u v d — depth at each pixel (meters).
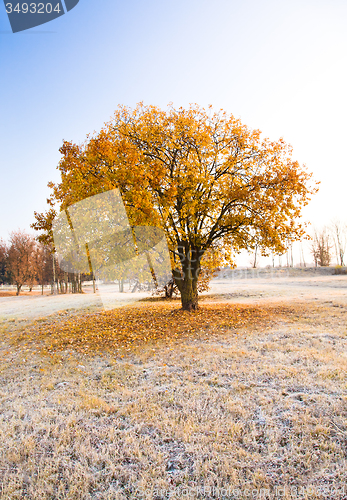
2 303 23.72
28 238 43.81
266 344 7.98
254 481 3.04
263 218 12.46
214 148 13.62
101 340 9.51
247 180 13.20
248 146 13.44
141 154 11.50
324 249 53.69
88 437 3.92
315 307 14.58
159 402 4.85
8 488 3.09
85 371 6.68
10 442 3.88
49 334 10.87
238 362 6.68
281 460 3.38
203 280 21.14
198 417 4.34
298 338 8.52
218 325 10.97
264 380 5.56
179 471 3.30
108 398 5.17
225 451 3.59
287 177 11.94
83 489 3.07
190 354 7.47
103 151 10.57
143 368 6.69
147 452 3.61
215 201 12.78
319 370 5.89
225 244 15.12
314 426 3.96
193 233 13.09
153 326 11.24
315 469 3.21
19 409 4.76
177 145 12.88
